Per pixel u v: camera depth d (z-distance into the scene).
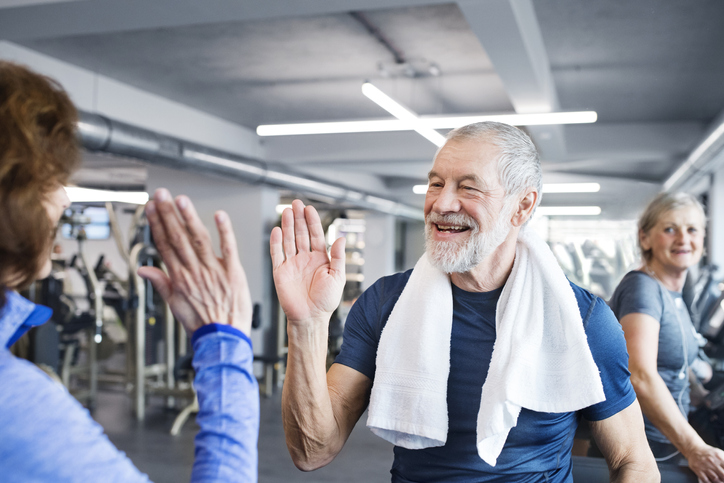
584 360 1.01
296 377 1.02
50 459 0.50
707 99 6.07
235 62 5.08
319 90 5.92
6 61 0.59
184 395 5.13
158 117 6.16
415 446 1.07
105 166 9.76
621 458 1.11
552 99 5.40
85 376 6.20
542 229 8.06
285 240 1.01
